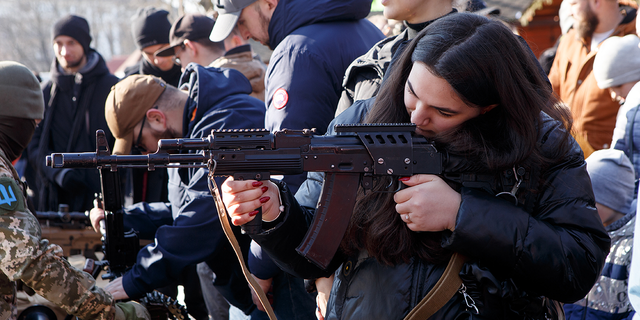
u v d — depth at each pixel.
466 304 1.40
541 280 1.35
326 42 2.46
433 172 1.44
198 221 2.46
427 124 1.45
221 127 2.57
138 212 2.96
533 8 8.14
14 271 1.82
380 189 1.46
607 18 4.20
